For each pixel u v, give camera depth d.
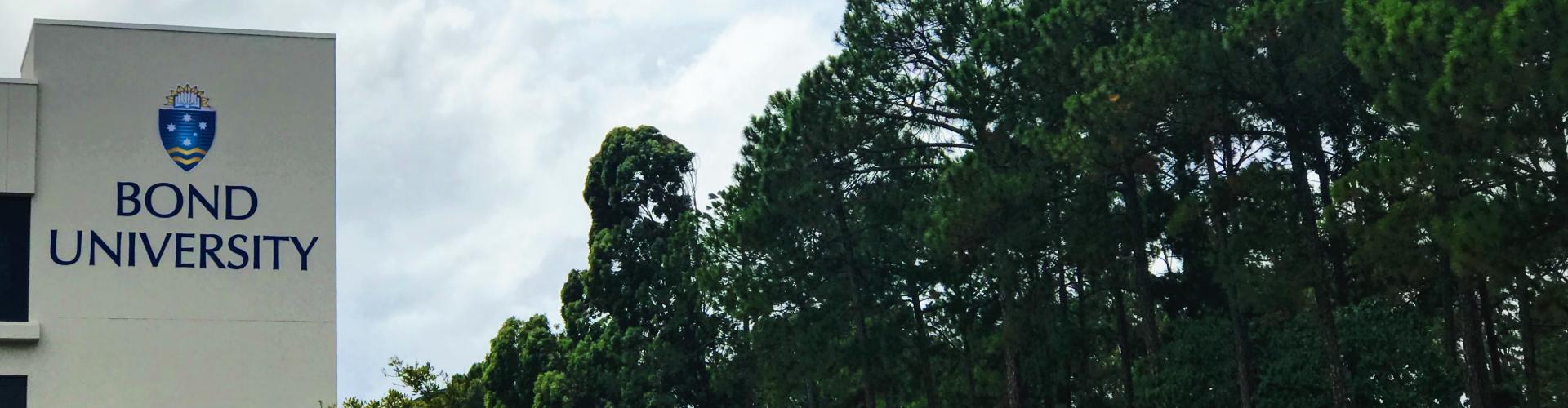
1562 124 21.69
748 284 40.94
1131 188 33.19
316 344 28.58
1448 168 22.48
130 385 27.75
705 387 59.00
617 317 61.06
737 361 52.19
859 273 40.81
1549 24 20.23
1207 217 31.45
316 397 28.39
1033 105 33.09
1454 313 29.98
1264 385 30.11
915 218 35.09
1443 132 21.95
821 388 47.50
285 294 28.61
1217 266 30.59
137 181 28.34
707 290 42.75
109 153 28.31
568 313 63.62
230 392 28.09
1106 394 40.88
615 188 62.44
